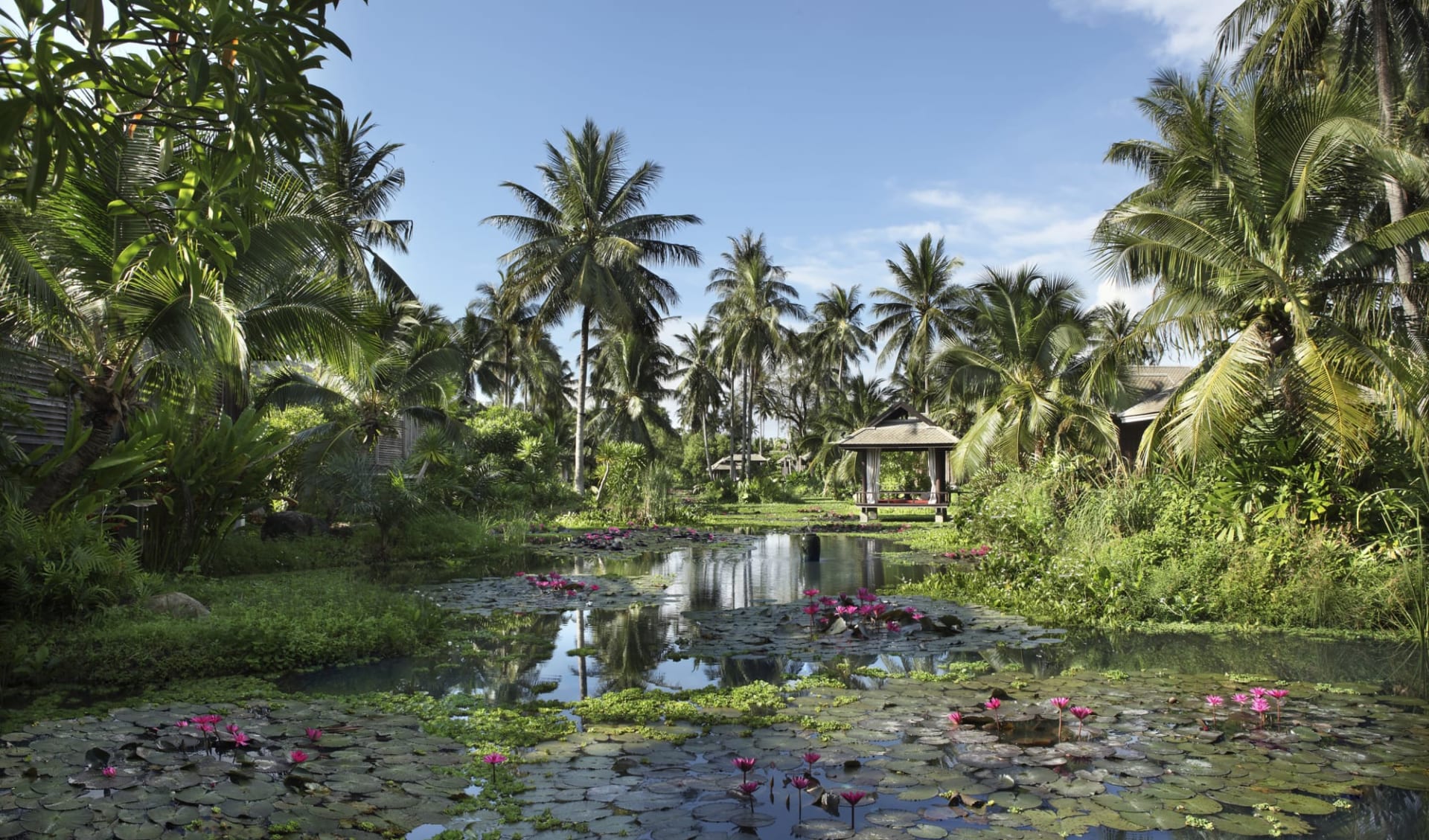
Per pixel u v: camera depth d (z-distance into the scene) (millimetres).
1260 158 9953
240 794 3383
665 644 7219
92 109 2410
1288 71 14281
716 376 44375
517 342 37656
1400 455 8953
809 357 44875
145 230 7766
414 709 4957
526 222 26031
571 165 26203
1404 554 7961
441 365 19422
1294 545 8320
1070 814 3287
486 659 6602
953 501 24891
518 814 3309
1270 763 3928
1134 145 17453
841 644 7133
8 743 4020
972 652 6836
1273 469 9320
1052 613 8492
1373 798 3514
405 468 16938
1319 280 10078
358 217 20500
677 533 20188
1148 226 10789
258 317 9414
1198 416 9367
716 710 5035
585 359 27500
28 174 2445
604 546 16641
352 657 6520
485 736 4402
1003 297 20125
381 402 18750
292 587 8977
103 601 6777
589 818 3271
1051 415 17734
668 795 3535
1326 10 13453
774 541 18953
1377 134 8852
